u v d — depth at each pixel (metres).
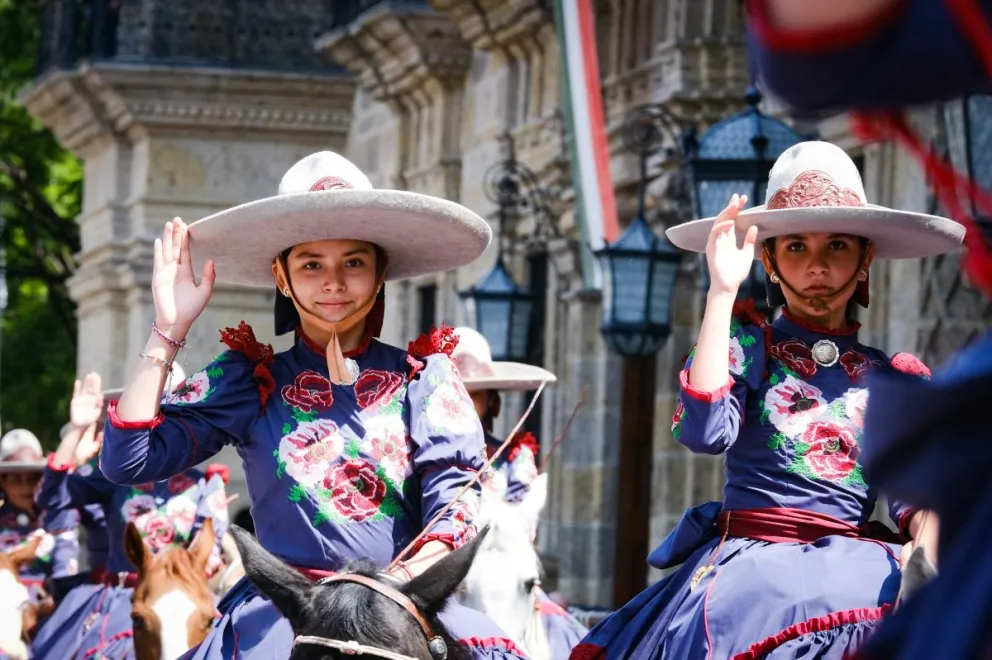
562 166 17.89
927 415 2.07
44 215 36.56
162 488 11.65
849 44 1.90
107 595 11.42
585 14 12.98
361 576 4.69
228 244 5.62
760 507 5.77
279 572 4.62
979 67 1.90
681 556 6.01
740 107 15.29
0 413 36.34
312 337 5.61
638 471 17.88
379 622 4.43
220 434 5.45
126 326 28.88
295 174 5.81
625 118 16.56
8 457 14.39
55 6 29.38
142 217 27.84
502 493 7.85
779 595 5.42
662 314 12.33
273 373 5.54
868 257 5.95
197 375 5.51
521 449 9.91
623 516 17.94
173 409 5.41
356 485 5.36
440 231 5.59
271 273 5.88
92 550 12.47
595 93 12.91
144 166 27.91
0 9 34.19
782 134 10.89
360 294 5.55
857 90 1.93
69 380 36.59
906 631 2.13
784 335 5.91
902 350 12.43
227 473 11.81
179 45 27.61
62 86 28.33
